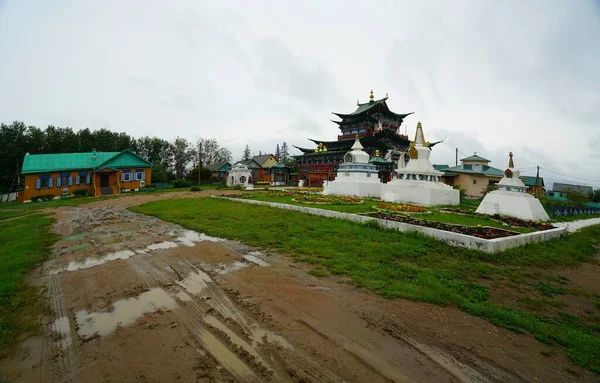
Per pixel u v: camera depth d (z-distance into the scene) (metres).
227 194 34.22
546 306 7.40
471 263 9.89
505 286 8.44
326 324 5.85
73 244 12.45
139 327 5.75
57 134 66.31
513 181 19.64
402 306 6.69
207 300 6.90
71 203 31.30
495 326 6.10
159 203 26.47
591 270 10.48
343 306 6.61
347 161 33.22
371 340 5.36
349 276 8.37
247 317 6.11
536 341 5.64
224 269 8.93
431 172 25.45
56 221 19.23
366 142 53.09
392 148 53.94
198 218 17.31
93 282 8.07
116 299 7.00
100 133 75.75
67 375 4.43
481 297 7.52
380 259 9.73
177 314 6.25
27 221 19.56
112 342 5.25
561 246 12.80
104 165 45.84
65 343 5.25
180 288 7.59
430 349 5.17
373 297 7.09
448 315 6.42
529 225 15.12
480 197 42.81
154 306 6.63
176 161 91.19
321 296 7.11
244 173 59.72
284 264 9.35
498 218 16.88
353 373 4.47
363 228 13.82
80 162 46.38
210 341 5.26
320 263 9.38
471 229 12.80
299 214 17.48
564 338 5.74
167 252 10.80
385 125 60.78
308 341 5.27
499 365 4.84
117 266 9.36
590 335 6.09
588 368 4.89
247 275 8.43
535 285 8.60
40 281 8.20
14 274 8.50
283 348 5.06
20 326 5.81
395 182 26.08
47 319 6.11
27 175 42.59
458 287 7.95
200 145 94.25
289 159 132.00
